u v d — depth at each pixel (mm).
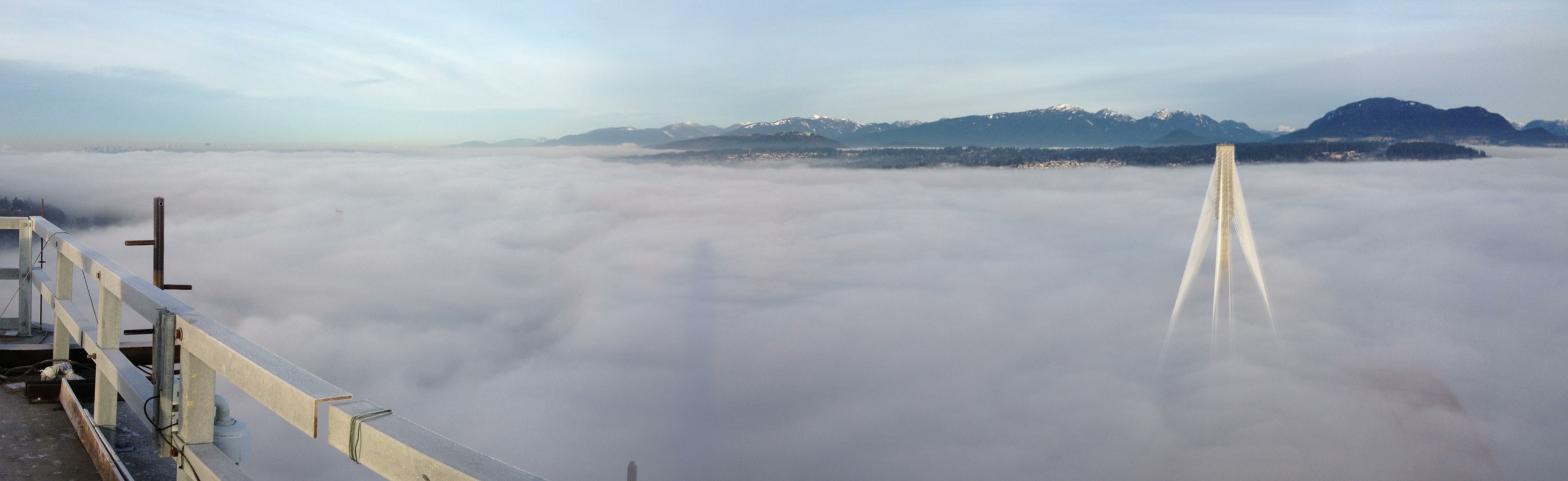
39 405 3277
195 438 2018
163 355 2066
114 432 2811
